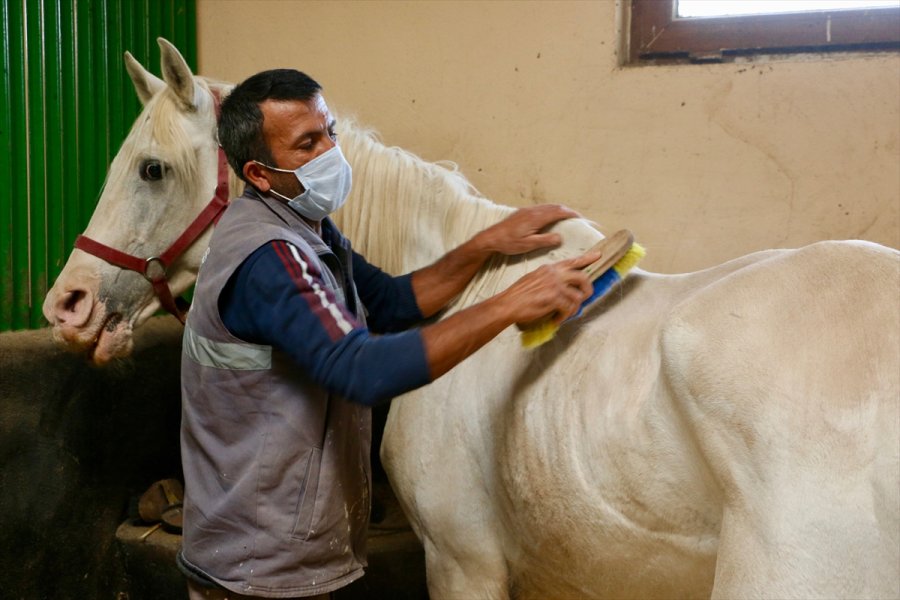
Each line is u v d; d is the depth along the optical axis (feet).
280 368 4.03
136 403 7.96
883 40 6.82
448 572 4.96
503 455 4.48
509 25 7.79
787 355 3.28
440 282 4.98
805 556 3.08
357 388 3.68
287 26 8.50
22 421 7.06
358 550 4.59
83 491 7.56
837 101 6.95
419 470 4.89
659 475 3.73
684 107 7.36
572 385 4.18
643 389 3.84
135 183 5.55
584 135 7.68
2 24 6.95
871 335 3.19
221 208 5.57
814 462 3.12
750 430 3.25
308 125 4.02
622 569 4.10
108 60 7.89
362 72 8.31
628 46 7.59
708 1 7.39
